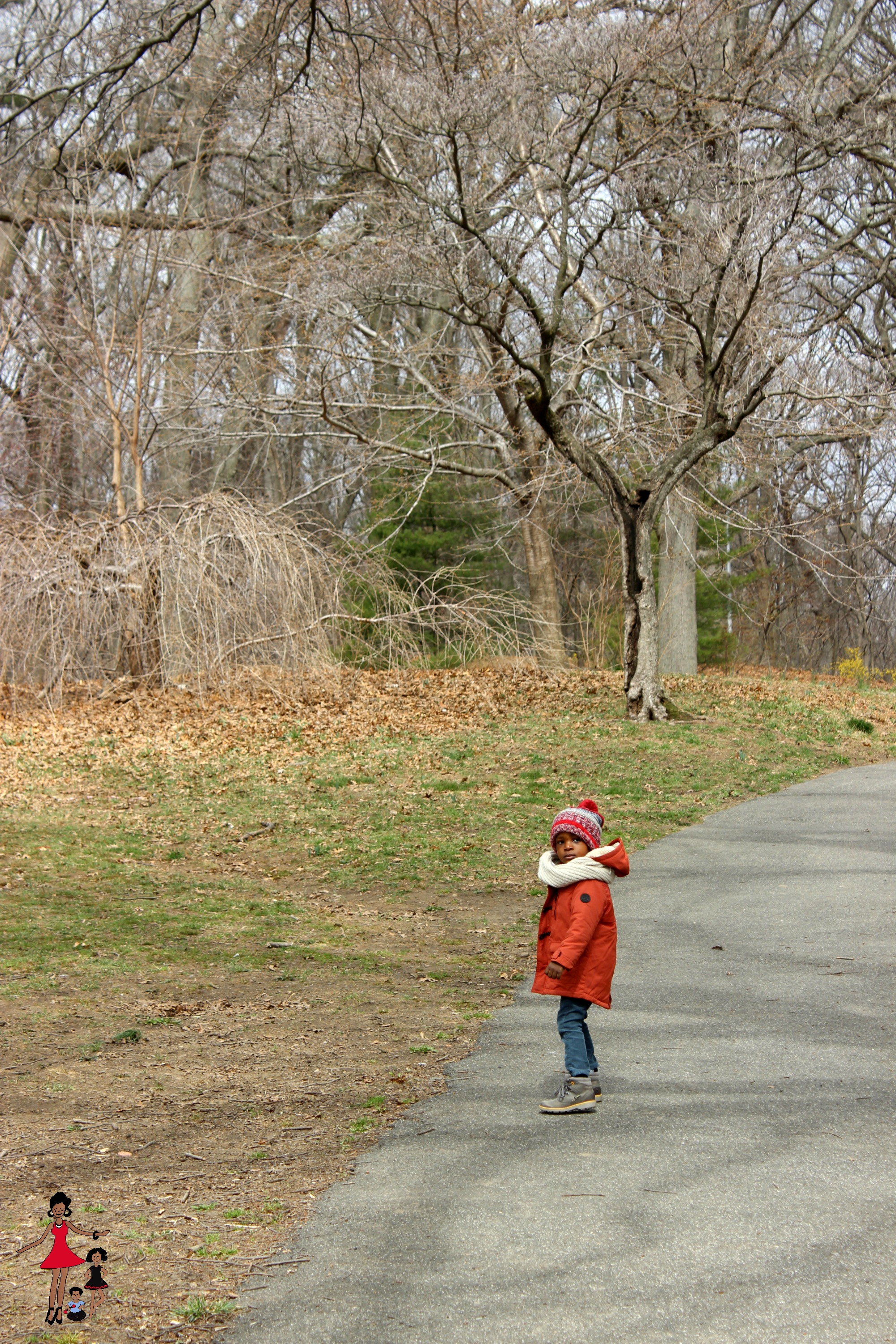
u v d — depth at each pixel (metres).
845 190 21.39
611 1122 4.73
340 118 17.30
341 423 21.47
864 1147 4.33
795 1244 3.57
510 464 23.23
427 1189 4.09
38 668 18.70
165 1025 6.19
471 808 13.01
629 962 7.46
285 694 19.50
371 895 9.70
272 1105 5.03
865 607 41.75
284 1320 3.19
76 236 22.47
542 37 16.67
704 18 17.88
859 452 28.95
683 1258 3.50
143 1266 3.51
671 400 21.98
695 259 17.16
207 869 10.44
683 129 18.62
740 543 41.62
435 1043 5.98
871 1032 5.80
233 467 30.42
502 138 16.67
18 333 24.02
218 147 24.83
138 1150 4.49
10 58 22.72
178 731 17.05
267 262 23.38
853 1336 3.06
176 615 18.75
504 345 16.69
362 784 14.23
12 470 25.05
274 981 7.16
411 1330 3.13
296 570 19.58
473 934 8.45
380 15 18.20
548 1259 3.52
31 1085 5.20
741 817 12.57
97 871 10.14
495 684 22.06
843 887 9.25
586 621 30.50
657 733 17.47
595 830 5.28
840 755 16.78
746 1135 4.51
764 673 33.66
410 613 22.56
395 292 22.53
